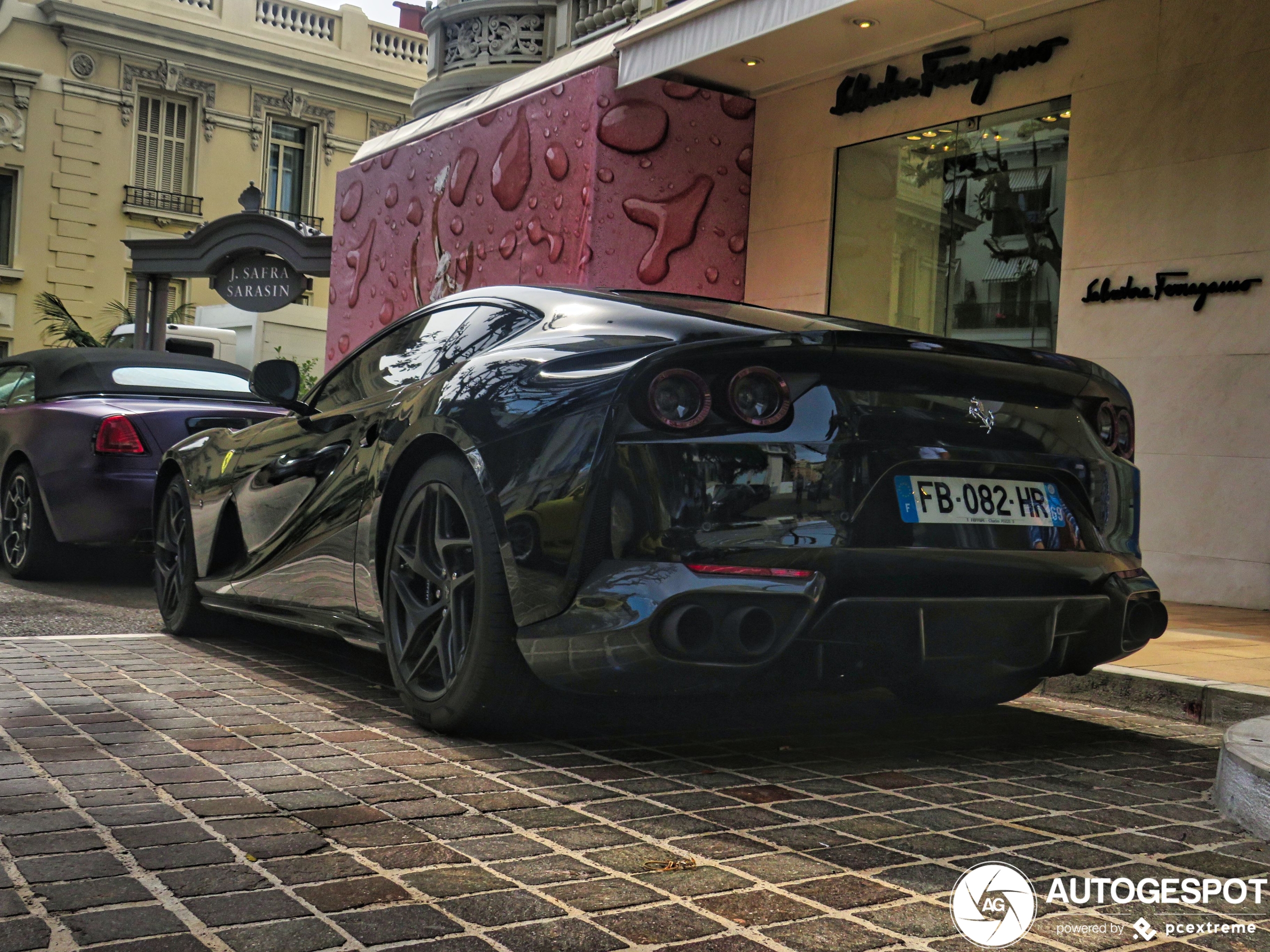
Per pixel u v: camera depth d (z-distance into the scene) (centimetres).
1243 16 665
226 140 2848
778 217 969
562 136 965
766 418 266
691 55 823
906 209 866
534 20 1213
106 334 2680
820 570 262
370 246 1274
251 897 187
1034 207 777
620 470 267
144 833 219
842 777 279
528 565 279
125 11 2688
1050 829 240
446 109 1191
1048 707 398
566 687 276
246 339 2064
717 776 275
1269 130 652
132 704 338
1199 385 678
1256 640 509
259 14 2891
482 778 266
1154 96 706
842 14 787
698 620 258
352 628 358
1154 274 703
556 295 333
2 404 747
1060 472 302
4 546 705
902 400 279
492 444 292
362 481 348
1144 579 316
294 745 293
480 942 171
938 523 278
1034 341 774
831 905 190
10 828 219
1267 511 644
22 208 2592
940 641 276
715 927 179
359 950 167
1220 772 266
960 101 824
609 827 230
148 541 646
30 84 2592
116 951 164
